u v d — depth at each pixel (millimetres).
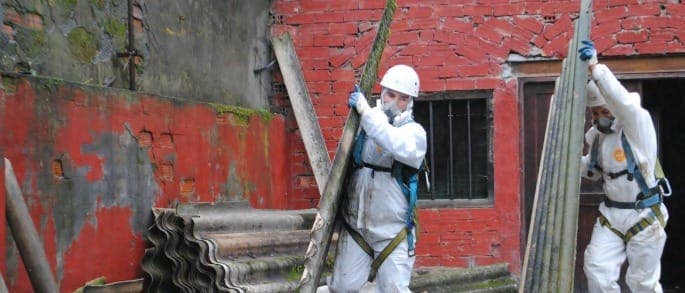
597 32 8602
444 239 8758
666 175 11594
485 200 8789
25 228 4438
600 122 6121
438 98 8844
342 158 5152
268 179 8477
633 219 6008
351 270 5391
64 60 5578
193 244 5988
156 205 6363
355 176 5375
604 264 6066
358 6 8992
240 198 7777
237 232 6543
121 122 5938
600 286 6086
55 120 5227
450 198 8867
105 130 5746
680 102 11438
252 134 8102
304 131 8680
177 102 6703
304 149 9133
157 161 6387
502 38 8734
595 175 6277
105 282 5680
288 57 8945
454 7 8805
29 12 5230
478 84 8750
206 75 7598
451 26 8805
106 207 5738
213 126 7305
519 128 8719
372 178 5281
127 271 5973
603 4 8609
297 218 7449
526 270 5426
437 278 7801
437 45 8820
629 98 5820
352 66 8992
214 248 5949
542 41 8648
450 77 8797
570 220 5242
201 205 6719
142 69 6488
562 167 5746
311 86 9039
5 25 5000
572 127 5855
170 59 6934
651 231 5973
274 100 9156
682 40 8469
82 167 5484
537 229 5844
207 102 7574
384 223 5266
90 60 5879
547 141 6672
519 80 8742
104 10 6059
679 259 11414
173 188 6609
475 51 8773
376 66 5652
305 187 9094
